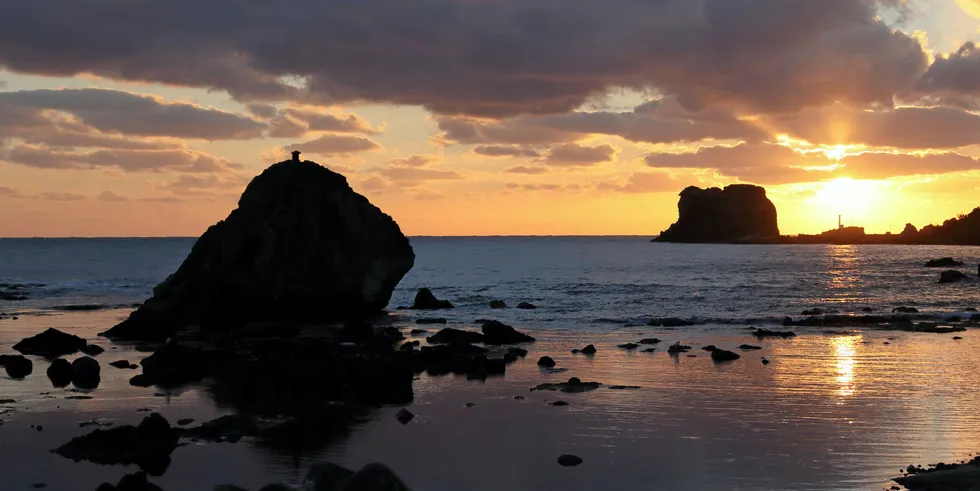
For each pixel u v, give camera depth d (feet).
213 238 161.79
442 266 411.54
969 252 624.18
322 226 164.35
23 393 79.15
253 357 103.60
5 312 171.01
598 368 94.79
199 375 89.86
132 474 48.03
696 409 70.95
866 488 48.73
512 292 224.53
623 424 65.46
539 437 61.52
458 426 65.41
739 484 49.78
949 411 69.87
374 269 167.84
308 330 139.13
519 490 49.01
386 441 60.64
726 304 183.73
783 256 553.23
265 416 69.21
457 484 50.21
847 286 238.68
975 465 51.85
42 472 52.85
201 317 150.61
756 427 64.18
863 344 116.37
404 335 131.64
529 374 90.94
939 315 154.92
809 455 56.03
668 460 55.06
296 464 54.70
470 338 120.47
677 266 398.62
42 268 356.79
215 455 56.85
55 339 110.11
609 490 48.83
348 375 88.58
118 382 85.76
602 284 253.65
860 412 69.56
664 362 99.14
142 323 127.75
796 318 152.56
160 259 446.60
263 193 163.94
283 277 158.20
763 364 96.94
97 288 243.19
